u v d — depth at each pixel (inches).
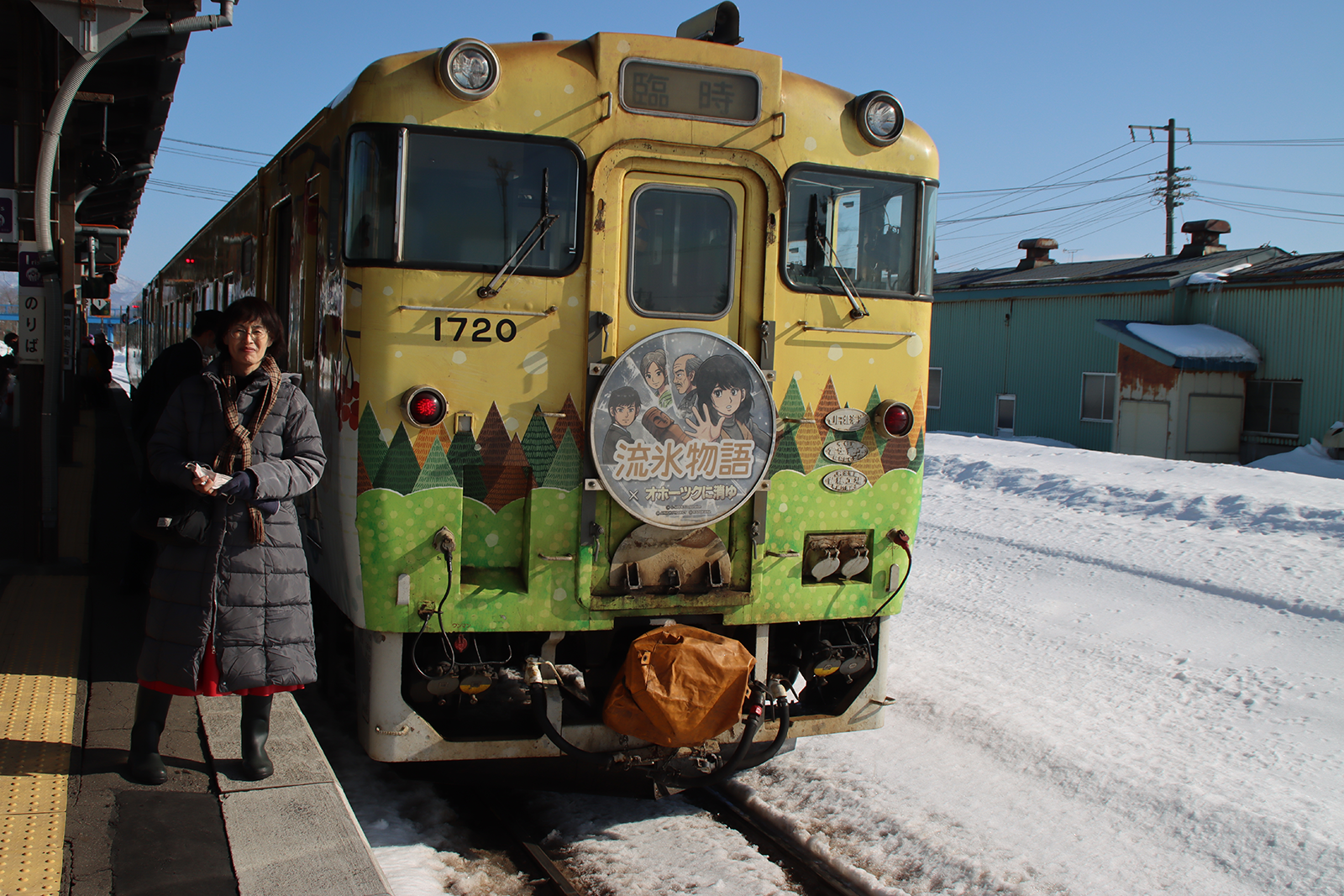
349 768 194.5
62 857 124.0
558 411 169.9
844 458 187.6
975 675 262.2
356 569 165.9
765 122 178.2
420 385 163.8
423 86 162.7
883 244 190.1
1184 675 265.0
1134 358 858.1
